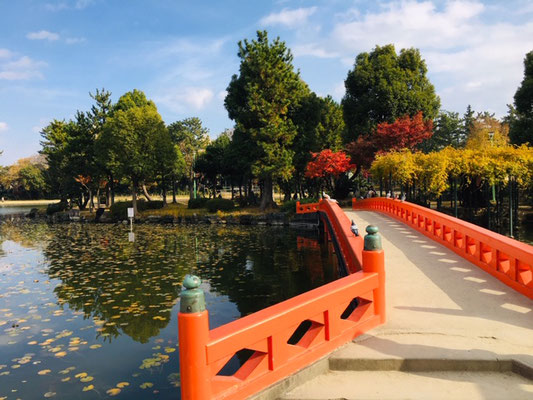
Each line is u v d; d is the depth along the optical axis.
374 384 3.47
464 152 23.19
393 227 14.29
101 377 6.62
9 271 16.16
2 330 9.05
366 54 40.12
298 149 36.59
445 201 36.03
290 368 3.43
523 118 32.06
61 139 53.00
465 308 5.27
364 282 4.40
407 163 22.98
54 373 6.79
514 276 6.10
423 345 4.01
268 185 37.69
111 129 42.06
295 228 30.75
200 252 19.91
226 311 10.50
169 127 62.22
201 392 2.76
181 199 68.94
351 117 40.50
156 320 9.67
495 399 3.15
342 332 4.06
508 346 3.95
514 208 23.38
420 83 40.12
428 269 7.68
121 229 33.72
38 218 51.56
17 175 91.88
